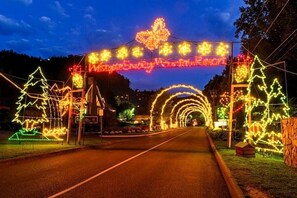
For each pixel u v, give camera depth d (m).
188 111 132.50
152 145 29.94
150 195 8.98
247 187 9.49
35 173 12.52
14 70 62.38
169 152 22.78
